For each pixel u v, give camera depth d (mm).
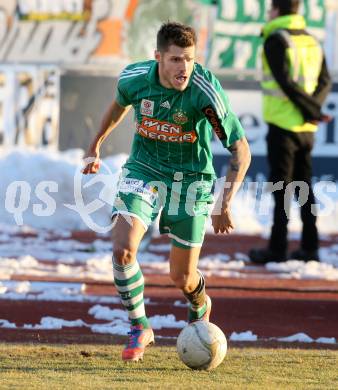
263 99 36719
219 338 18453
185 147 20188
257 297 30672
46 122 55438
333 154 54031
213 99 19234
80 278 33125
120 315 26219
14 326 24422
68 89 55219
